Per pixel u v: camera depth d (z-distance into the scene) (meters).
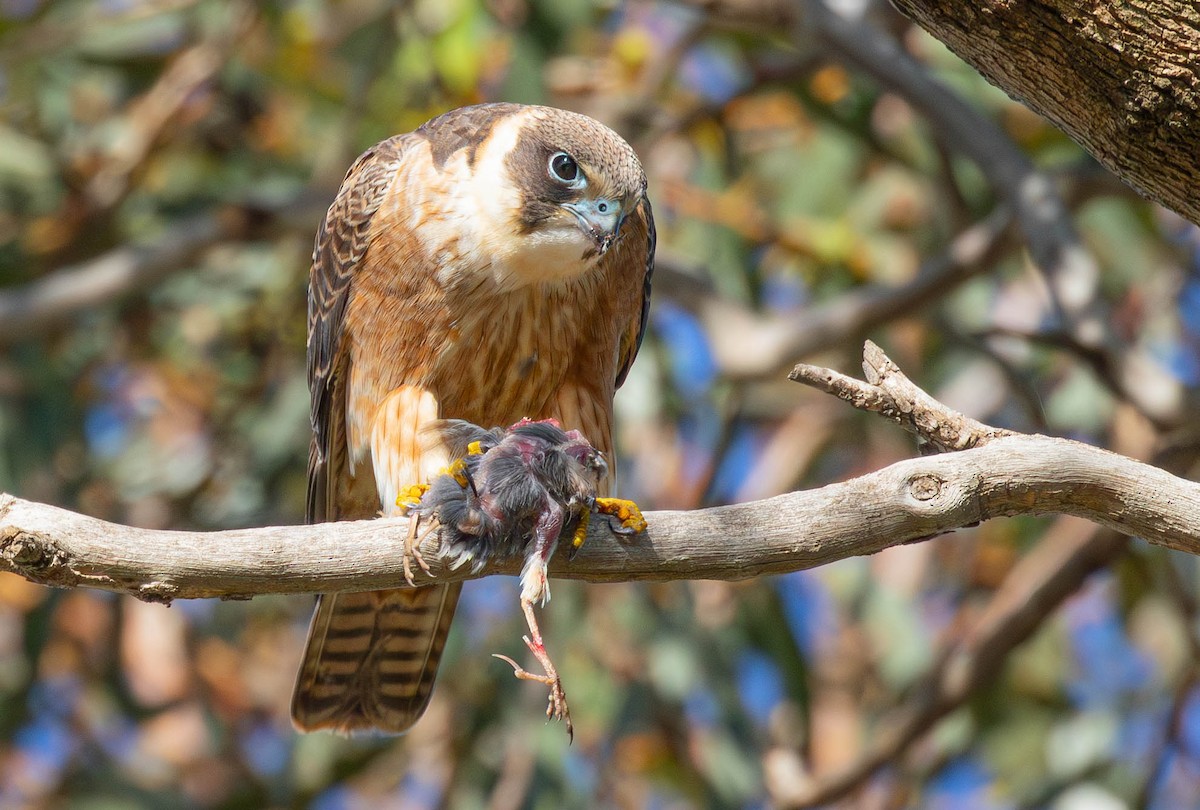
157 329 14.75
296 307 14.30
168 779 13.73
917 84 12.36
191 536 5.55
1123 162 5.45
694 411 13.89
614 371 8.52
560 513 5.92
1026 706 13.49
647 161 13.88
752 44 13.62
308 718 8.73
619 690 12.64
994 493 5.67
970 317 14.28
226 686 14.41
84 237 14.20
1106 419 13.16
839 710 14.03
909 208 15.18
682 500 13.76
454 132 8.23
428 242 7.96
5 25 14.05
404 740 13.48
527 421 6.90
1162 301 14.48
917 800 13.18
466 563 5.92
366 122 13.24
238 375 14.57
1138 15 5.07
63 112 14.51
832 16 12.41
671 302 13.45
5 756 13.11
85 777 13.36
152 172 14.63
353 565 5.72
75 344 14.48
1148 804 12.46
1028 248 12.08
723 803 12.03
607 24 14.38
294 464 13.89
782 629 12.87
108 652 13.62
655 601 12.88
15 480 13.26
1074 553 11.28
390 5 13.09
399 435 7.95
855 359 14.32
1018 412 14.12
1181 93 5.12
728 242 13.59
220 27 13.73
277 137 14.63
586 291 8.16
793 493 5.80
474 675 13.20
